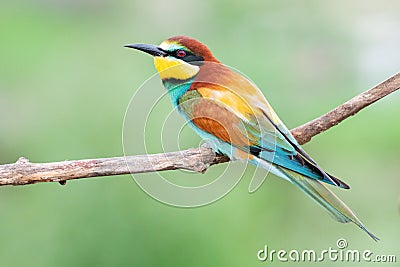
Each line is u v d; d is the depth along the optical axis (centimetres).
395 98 1311
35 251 1048
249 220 1083
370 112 1290
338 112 799
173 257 1034
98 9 1491
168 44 855
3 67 1299
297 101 1345
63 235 1046
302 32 1532
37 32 1388
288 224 1109
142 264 1029
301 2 1548
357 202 1213
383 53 1545
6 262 1043
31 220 1060
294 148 800
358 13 1592
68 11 1477
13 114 1209
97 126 1169
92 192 1049
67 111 1203
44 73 1295
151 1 1543
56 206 1059
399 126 1277
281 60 1447
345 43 1546
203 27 1525
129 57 1375
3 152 1170
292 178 801
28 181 717
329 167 1230
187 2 1546
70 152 1146
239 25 1512
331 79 1474
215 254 1045
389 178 1226
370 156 1246
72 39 1417
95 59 1360
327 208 786
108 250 1033
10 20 1405
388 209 1197
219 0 1536
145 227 1035
